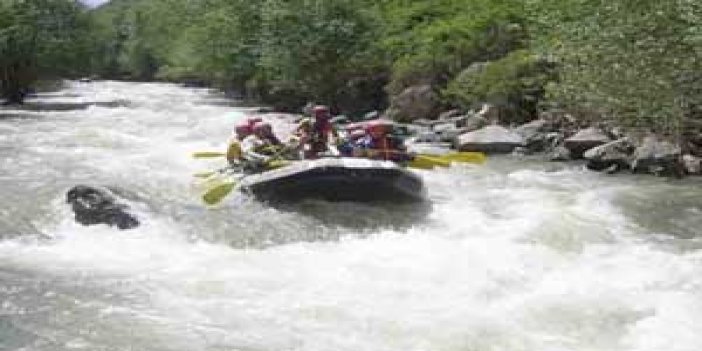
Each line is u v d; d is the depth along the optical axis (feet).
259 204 54.75
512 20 114.73
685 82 61.82
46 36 159.94
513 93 94.02
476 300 36.83
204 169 69.15
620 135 75.41
